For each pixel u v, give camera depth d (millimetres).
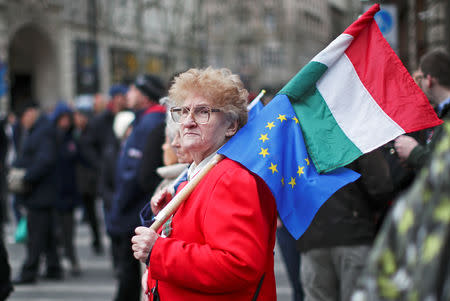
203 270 1884
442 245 884
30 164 6242
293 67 45375
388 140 2328
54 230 6422
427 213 929
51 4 24594
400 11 16859
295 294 4125
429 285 882
